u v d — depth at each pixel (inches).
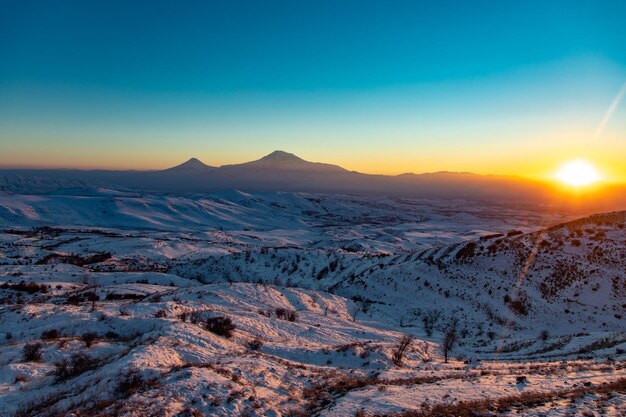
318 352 1438.2
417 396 757.3
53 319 1711.4
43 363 1078.4
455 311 2728.8
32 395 818.8
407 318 2765.7
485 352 1967.3
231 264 5128.0
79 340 1311.5
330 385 917.8
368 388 868.0
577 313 2422.5
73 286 3735.2
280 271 4805.6
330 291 3609.7
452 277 3100.4
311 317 2331.4
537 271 2864.2
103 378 820.6
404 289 3149.6
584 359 1459.2
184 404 677.9
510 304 2645.2
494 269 3034.0
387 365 1365.7
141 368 853.8
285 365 1064.8
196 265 5403.5
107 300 2812.5
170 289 3216.0
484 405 650.2
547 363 1311.5
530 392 729.0
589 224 3235.7
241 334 1584.6
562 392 701.3
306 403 787.4
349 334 2017.7
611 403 597.0
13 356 1131.3
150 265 6481.3
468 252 3334.2
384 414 658.8
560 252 2957.7
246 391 768.3
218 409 677.9
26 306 1968.5
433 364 1497.3
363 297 3221.0
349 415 673.0
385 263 3976.4
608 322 2287.2
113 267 5935.0
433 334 2388.0
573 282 2657.5
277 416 692.1
